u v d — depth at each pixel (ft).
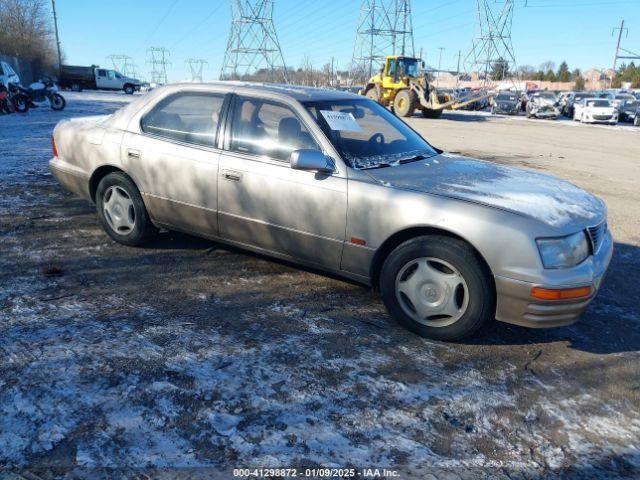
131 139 15.02
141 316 11.66
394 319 11.69
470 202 10.70
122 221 15.75
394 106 93.61
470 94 99.50
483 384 9.78
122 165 15.15
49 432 7.86
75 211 19.58
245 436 8.01
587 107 91.86
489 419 8.77
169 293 12.94
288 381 9.49
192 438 7.90
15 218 18.40
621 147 52.34
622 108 98.68
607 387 9.92
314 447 7.87
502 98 121.29
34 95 67.41
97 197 16.08
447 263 10.73
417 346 11.03
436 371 10.13
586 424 8.79
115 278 13.69
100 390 8.91
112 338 10.64
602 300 13.92
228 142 13.55
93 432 7.91
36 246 15.76
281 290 13.46
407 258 11.13
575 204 11.61
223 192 13.42
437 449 8.00
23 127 45.88
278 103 13.16
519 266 10.09
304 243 12.57
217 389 9.12
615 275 15.76
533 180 12.82
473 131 67.05
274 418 8.46
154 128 14.87
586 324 12.47
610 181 31.91
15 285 12.95
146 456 7.50
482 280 10.47
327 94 14.26
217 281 13.82
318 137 12.42
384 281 11.53
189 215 14.32
